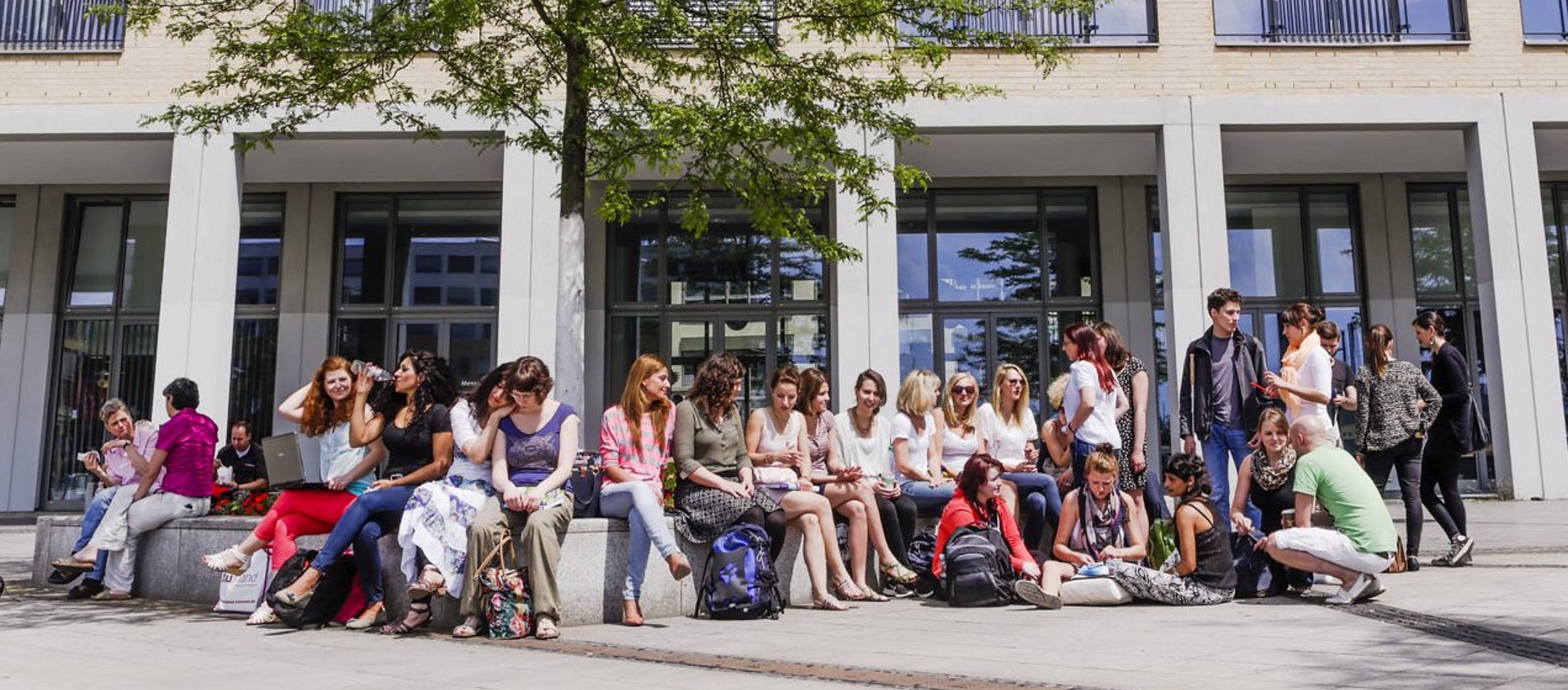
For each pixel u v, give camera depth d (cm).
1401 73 1451
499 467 570
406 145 1459
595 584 591
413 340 1631
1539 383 1392
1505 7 1465
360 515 576
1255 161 1569
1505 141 1434
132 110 1406
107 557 728
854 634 534
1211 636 489
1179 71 1448
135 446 763
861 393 745
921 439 753
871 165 870
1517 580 646
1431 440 748
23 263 1642
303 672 434
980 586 637
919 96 1421
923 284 1648
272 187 1631
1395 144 1523
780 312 1636
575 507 600
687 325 1638
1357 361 1620
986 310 1642
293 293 1608
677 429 635
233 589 641
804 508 658
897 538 716
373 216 1655
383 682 407
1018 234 1658
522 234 1388
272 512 623
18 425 1605
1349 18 1480
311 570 569
